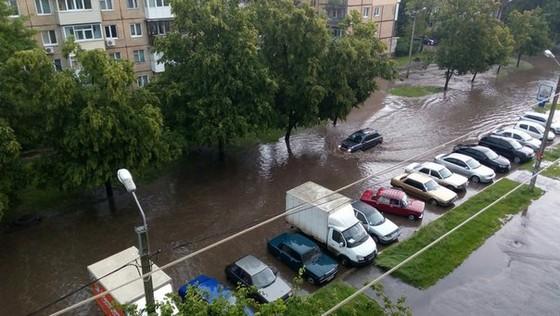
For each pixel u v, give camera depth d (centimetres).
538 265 2073
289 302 1071
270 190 2808
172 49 2794
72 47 2231
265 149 3469
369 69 3384
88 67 2202
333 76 3127
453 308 1800
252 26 2881
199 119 2680
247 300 1002
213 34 2770
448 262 2077
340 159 3288
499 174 3061
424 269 2017
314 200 2181
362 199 2597
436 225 2353
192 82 2759
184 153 3184
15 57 2027
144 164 2342
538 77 5872
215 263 2102
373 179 2950
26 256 2150
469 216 2458
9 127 2020
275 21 3031
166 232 2347
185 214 2525
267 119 2917
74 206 2597
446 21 4966
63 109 2172
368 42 3328
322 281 1902
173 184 2889
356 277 1981
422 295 1869
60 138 2223
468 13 4791
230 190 2806
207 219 2473
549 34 7019
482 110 4438
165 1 3997
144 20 4003
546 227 2375
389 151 3422
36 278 2000
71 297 1884
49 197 2677
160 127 2416
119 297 1488
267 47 3102
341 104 3197
